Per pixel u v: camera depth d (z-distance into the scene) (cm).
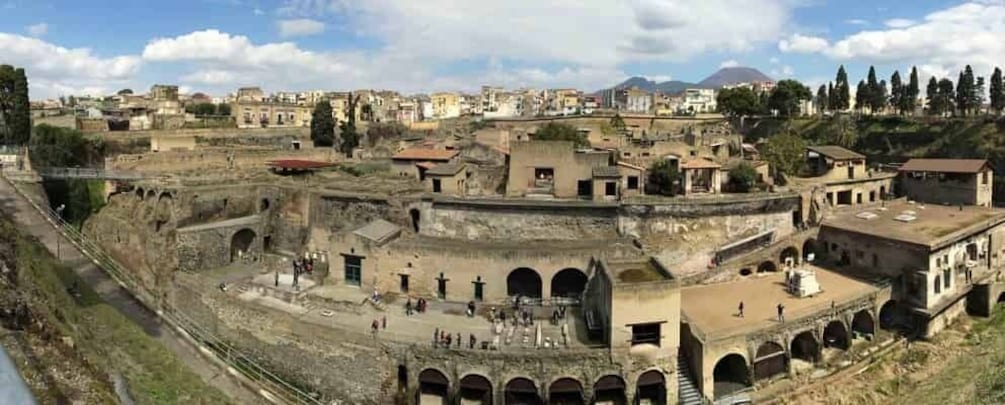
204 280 7700
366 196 8369
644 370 5666
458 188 8600
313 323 6206
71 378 2544
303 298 6931
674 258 7862
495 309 6819
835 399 5925
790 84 18725
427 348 5772
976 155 12769
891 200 10294
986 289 7631
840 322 6600
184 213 8594
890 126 15488
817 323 6359
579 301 6988
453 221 8094
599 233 7819
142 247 8456
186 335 5316
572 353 5628
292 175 10106
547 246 7250
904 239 7294
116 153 11800
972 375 6175
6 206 6725
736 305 6769
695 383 5859
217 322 6719
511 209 7875
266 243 9175
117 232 8925
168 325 5338
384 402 5881
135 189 9319
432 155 10344
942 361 6569
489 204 7881
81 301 4997
